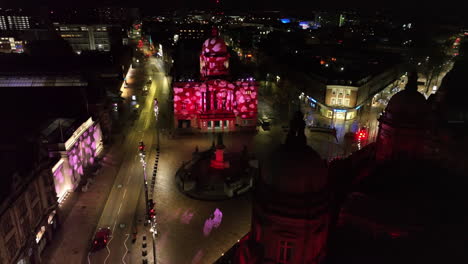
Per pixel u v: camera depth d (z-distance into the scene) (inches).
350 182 1149.1
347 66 3973.9
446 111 1909.4
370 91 3848.4
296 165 786.8
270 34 6456.7
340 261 843.4
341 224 927.7
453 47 5487.2
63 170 2250.2
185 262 1702.8
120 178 2500.0
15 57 4601.4
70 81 3951.8
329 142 3078.2
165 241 1849.2
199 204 2186.3
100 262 1710.1
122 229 1955.0
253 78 3388.3
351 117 3627.0
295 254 830.5
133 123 3580.2
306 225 787.4
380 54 4972.9
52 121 2418.8
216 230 1939.0
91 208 2148.1
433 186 1030.4
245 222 2009.1
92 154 2728.8
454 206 896.9
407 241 830.5
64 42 5669.3
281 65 4793.3
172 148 2992.1
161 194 2290.8
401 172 1152.2
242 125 3440.0
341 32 7283.5
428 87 4360.2
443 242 789.9
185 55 4439.0
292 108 3939.5
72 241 1863.9
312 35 7121.1
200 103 3336.6
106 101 3196.4
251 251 850.1
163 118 3708.2
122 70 4923.7
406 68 4859.7
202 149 2967.5
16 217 1531.7
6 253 1438.2
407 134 1242.6
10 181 1521.9
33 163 1738.4
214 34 3326.8
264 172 839.1
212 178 2406.5
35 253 1681.8
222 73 3336.6
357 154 1396.4
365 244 868.0
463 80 2074.3
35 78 3973.9
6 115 2335.1
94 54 4921.3
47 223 1819.6
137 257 1738.4
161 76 5625.0
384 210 891.4
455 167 1178.0
